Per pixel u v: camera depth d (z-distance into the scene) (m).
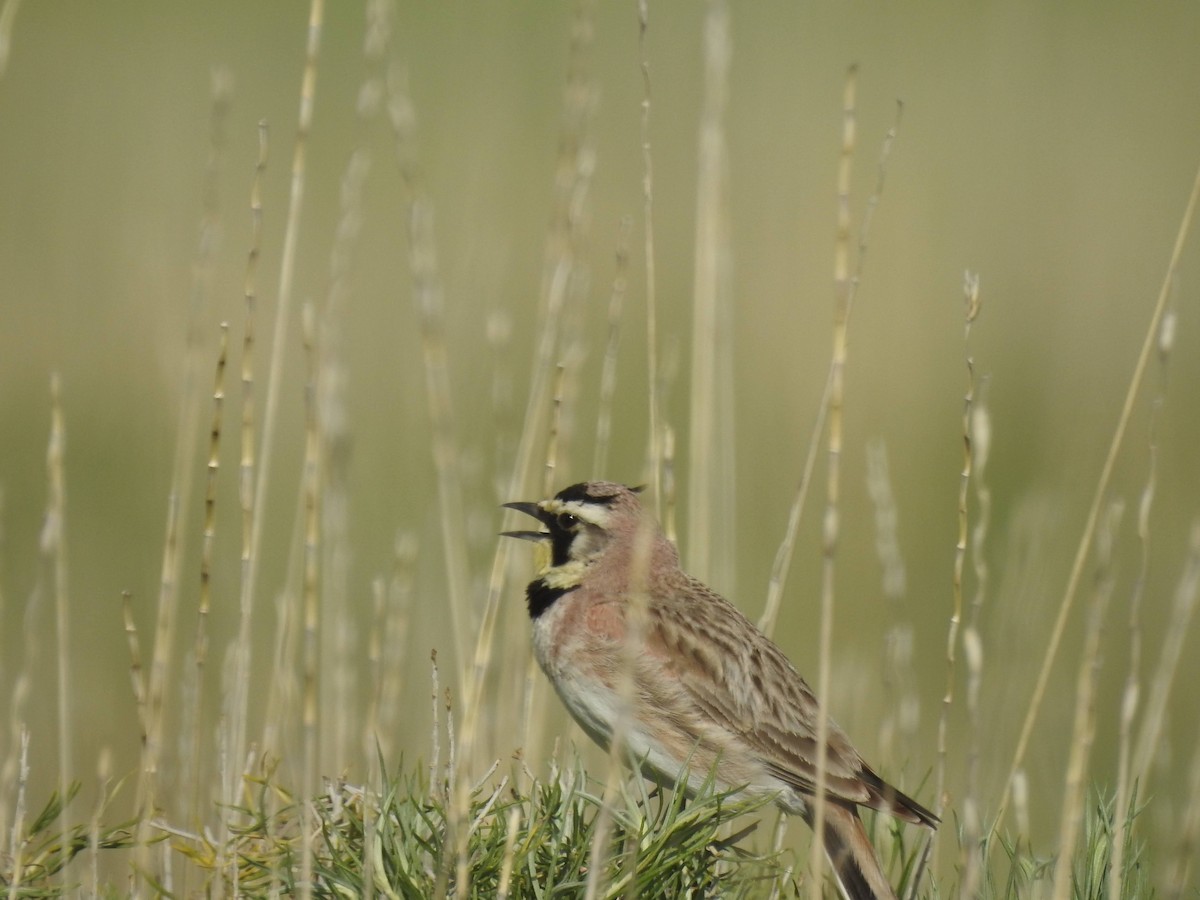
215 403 8.86
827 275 18.09
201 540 14.16
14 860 7.46
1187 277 18.98
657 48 23.38
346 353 14.41
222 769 8.41
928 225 18.91
